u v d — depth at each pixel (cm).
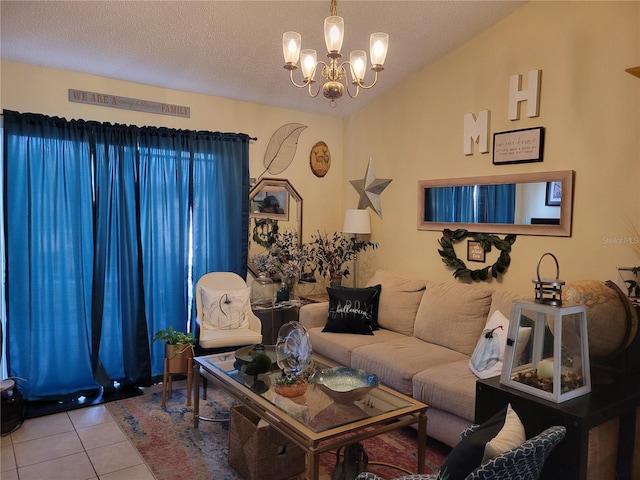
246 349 320
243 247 442
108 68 364
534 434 175
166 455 276
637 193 282
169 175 400
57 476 253
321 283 511
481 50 367
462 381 273
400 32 354
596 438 176
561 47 317
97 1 285
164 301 403
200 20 316
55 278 352
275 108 469
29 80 346
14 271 337
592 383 196
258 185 458
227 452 280
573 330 183
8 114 331
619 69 288
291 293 474
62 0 280
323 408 230
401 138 441
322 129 502
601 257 299
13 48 324
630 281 279
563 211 316
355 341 361
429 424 283
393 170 452
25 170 338
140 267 385
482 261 372
